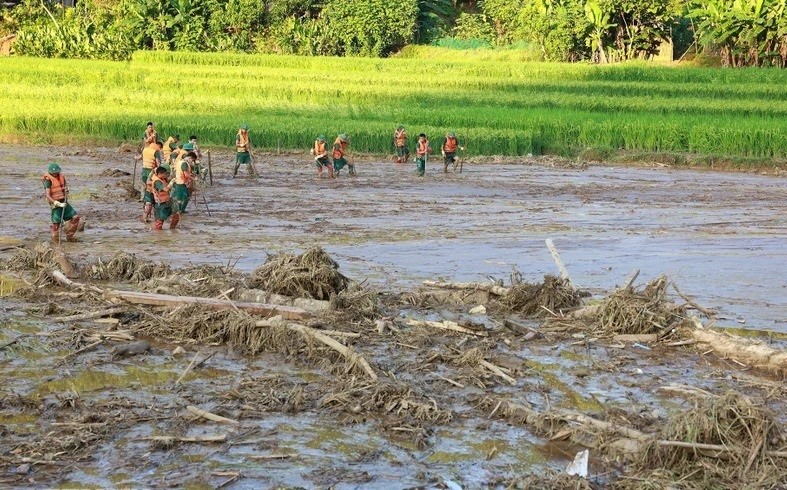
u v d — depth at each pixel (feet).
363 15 336.49
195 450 36.45
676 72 265.34
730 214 103.35
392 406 40.93
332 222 92.99
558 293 57.16
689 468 34.86
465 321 54.49
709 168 155.94
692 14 286.05
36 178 122.52
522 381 44.91
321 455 36.19
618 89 241.35
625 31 313.53
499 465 35.73
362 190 120.78
